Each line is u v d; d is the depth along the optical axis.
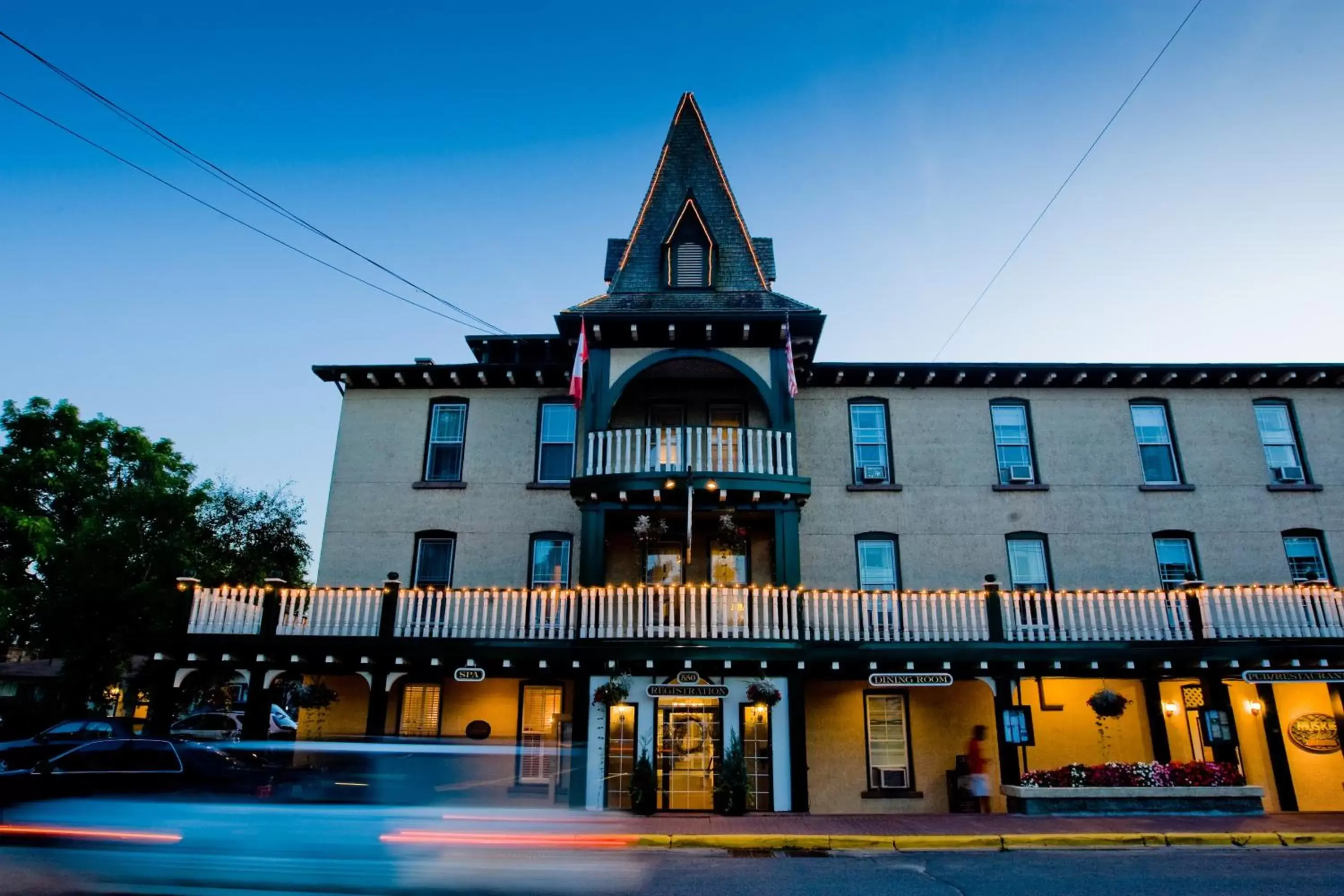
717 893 8.78
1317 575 17.52
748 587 15.20
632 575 17.23
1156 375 18.33
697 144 20.67
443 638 14.84
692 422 18.23
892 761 16.27
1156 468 18.23
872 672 15.10
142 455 20.92
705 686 14.71
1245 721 16.36
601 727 14.69
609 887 8.98
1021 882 9.45
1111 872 9.99
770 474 15.82
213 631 14.90
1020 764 15.91
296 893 8.24
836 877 9.68
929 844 11.65
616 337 17.00
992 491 17.91
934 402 18.52
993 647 14.83
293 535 25.56
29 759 11.88
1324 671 14.79
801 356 17.59
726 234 19.25
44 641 18.84
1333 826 12.69
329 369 18.38
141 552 19.62
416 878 9.10
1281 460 18.28
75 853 10.01
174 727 23.39
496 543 17.64
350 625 15.15
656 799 14.34
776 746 14.66
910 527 17.66
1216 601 15.16
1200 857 10.91
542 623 14.98
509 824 11.22
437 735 16.52
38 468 19.62
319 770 11.07
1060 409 18.50
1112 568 17.45
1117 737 16.62
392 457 18.28
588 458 16.16
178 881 8.60
